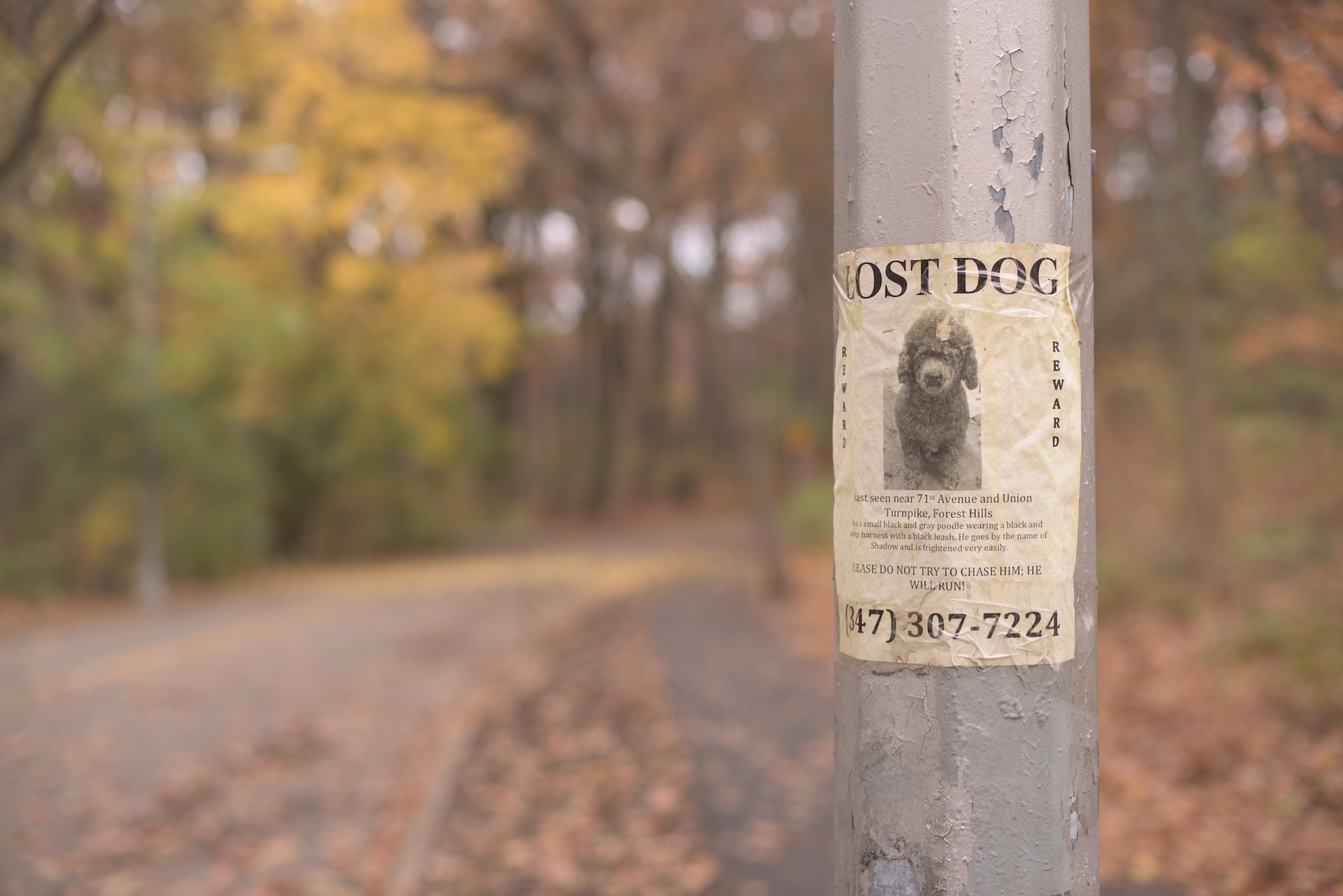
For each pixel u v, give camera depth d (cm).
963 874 155
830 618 1349
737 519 4159
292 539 2712
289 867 532
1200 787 574
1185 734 670
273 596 1856
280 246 2133
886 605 160
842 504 168
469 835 568
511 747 743
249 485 2164
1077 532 161
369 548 2814
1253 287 749
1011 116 158
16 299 1589
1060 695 158
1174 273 1030
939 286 158
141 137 1051
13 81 768
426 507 2941
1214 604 991
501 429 3666
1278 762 580
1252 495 1117
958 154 158
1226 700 717
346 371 2450
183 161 1694
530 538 3416
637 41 1778
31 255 1619
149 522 1795
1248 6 527
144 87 976
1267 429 1003
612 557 2522
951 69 159
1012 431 158
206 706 882
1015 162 158
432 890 498
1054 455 159
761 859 515
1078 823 159
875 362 162
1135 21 998
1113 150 1123
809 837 539
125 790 655
